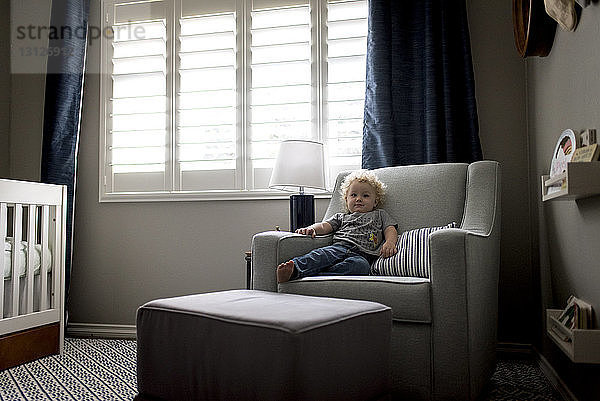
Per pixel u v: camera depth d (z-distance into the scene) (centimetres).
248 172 340
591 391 181
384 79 305
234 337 154
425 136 300
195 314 166
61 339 300
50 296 302
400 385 204
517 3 278
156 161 354
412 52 308
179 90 352
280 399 144
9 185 267
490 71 310
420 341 202
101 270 359
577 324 179
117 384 238
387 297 204
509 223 303
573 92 202
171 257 349
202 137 348
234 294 195
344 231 259
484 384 213
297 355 144
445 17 301
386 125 302
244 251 338
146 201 353
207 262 344
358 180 271
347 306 171
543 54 246
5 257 276
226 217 342
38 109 378
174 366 168
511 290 300
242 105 341
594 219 177
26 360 277
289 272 223
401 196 271
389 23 309
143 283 353
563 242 222
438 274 200
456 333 197
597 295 175
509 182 304
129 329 351
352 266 237
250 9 345
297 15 338
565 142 207
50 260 301
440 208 261
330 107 330
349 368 159
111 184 361
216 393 157
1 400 213
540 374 255
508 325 300
